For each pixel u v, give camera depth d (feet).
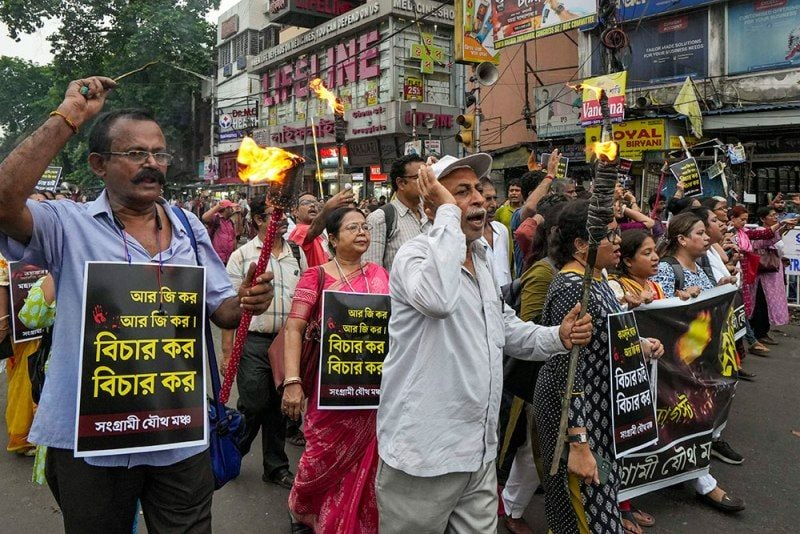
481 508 7.10
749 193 39.50
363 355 9.75
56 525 11.46
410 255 6.93
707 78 41.91
